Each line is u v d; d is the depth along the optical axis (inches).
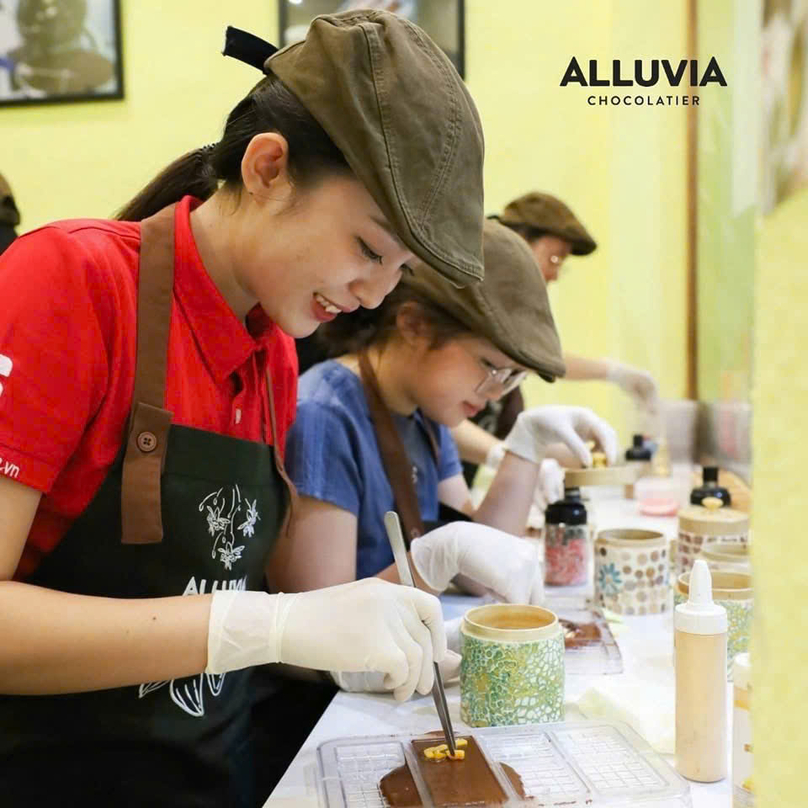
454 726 39.1
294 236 35.5
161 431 36.3
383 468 56.4
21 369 31.3
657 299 106.0
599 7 113.5
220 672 33.6
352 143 32.7
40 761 36.9
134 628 31.8
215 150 38.9
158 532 36.4
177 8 121.4
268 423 44.6
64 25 122.4
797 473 15.7
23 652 30.4
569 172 117.4
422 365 56.6
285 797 32.9
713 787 33.2
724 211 85.7
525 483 68.6
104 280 34.4
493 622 42.0
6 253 34.1
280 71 34.9
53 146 125.6
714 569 49.3
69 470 35.1
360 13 35.1
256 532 41.7
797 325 15.6
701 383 98.8
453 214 33.4
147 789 38.3
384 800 30.6
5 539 31.4
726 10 72.4
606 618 53.2
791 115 15.4
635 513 86.6
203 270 38.1
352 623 34.3
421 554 51.9
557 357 55.0
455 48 117.3
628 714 38.1
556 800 30.2
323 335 59.6
